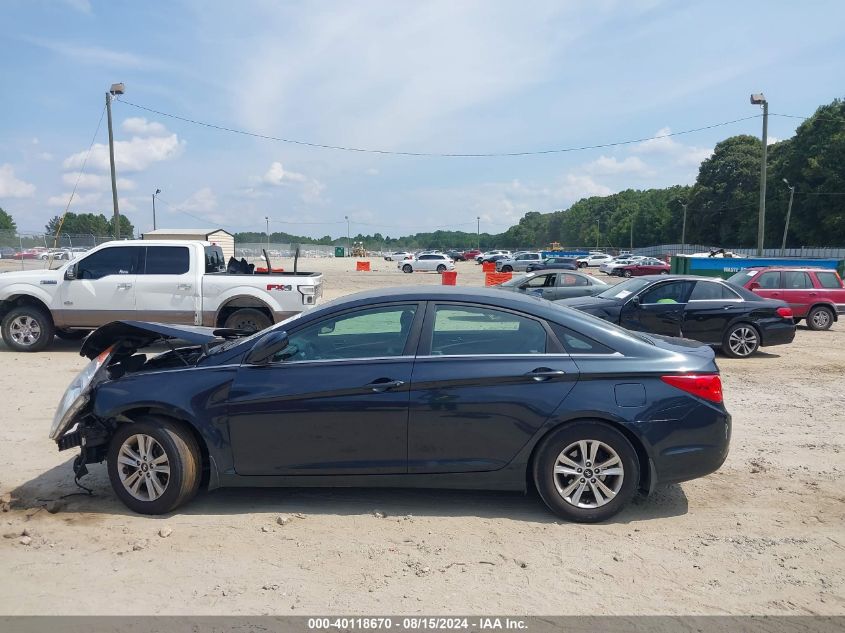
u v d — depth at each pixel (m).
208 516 4.82
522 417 4.66
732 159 90.81
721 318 12.21
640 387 4.68
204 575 3.94
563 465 4.71
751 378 10.35
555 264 52.00
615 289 13.23
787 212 71.00
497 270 59.31
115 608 3.56
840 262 25.88
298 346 4.94
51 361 11.15
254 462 4.79
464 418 4.68
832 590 3.85
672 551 4.33
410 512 4.93
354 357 4.86
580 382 4.69
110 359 5.33
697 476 4.77
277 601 3.65
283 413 4.71
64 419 4.82
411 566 4.07
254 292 11.94
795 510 5.05
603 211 159.12
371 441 4.71
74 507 4.98
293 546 4.33
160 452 4.80
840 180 66.00
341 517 4.82
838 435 7.09
